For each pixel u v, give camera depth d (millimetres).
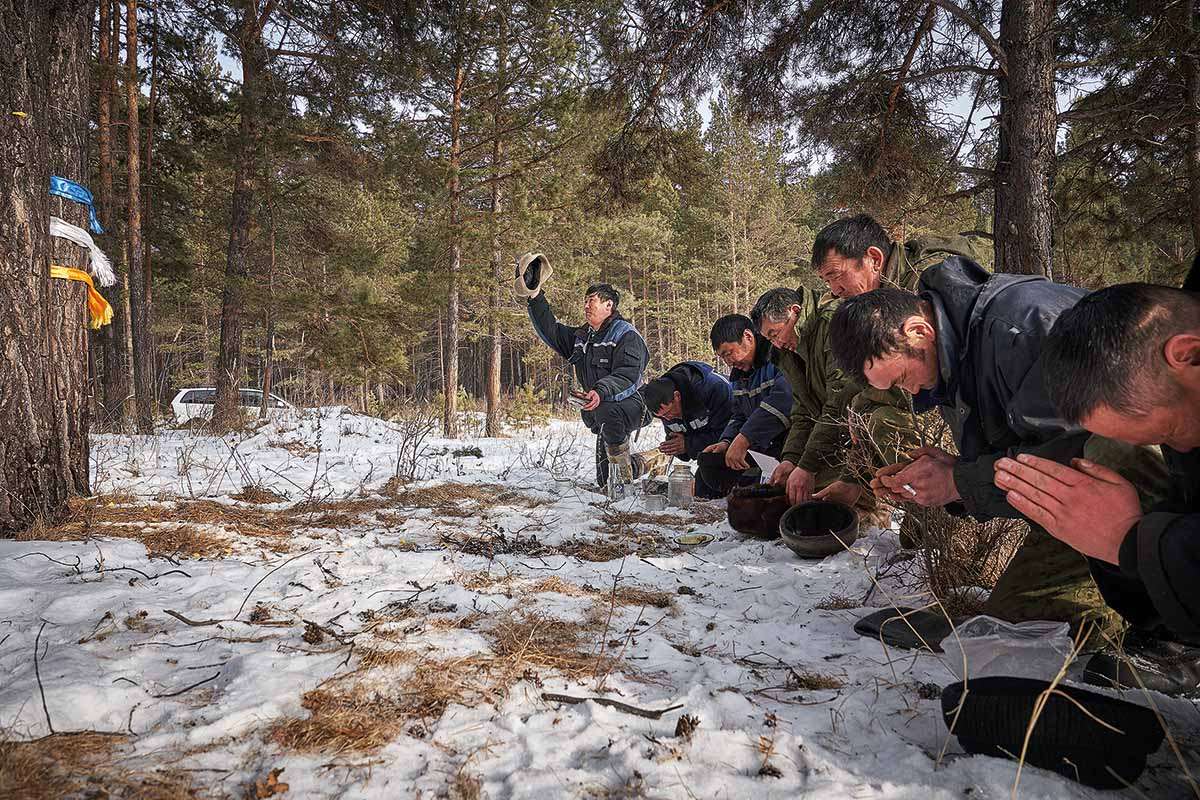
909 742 1749
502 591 2910
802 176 7766
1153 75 6844
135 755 1562
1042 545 2330
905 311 2252
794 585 3207
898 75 6746
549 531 4262
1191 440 1347
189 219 16969
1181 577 1331
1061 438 2012
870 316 2258
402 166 13008
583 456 8523
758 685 2094
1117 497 1469
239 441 8625
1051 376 1421
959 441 2377
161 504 4340
